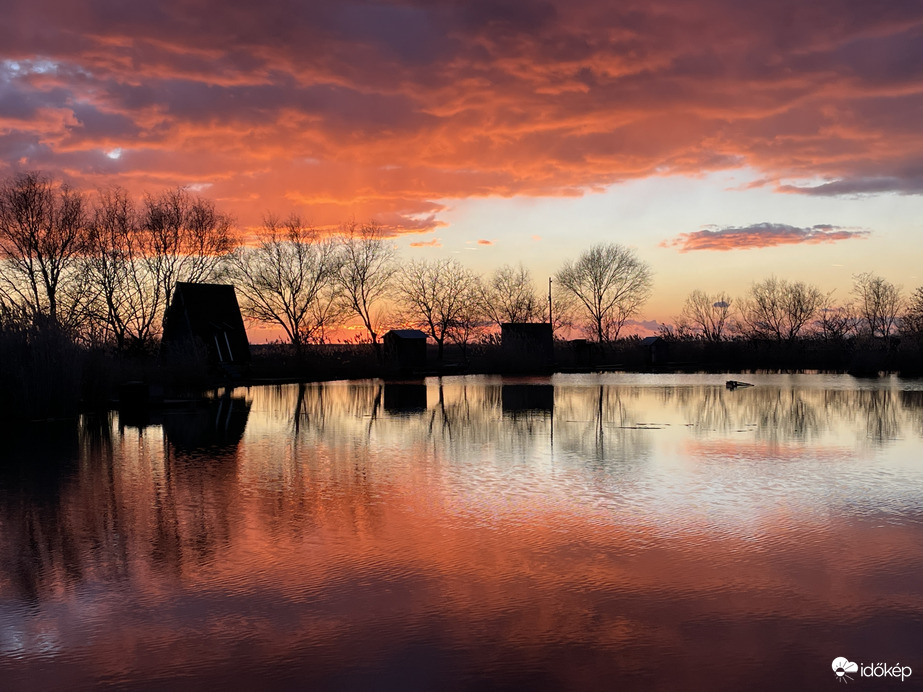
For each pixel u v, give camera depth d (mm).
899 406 26688
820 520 10023
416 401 30578
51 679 5648
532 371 61344
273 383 44812
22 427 21703
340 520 10172
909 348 54906
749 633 6324
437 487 12367
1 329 24500
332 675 5652
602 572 7906
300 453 16297
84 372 27531
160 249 50719
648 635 6301
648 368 64562
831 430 19797
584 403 28859
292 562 8352
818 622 6551
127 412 25406
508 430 20219
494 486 12414
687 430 19953
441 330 75625
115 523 10133
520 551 8680
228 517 10406
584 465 14477
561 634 6336
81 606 7109
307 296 62594
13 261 45188
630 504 11023
